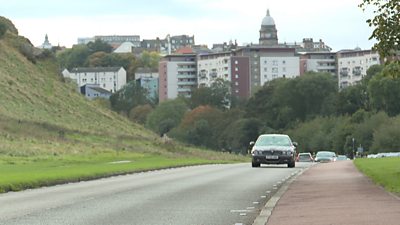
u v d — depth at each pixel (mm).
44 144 86250
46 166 54344
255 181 35438
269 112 187125
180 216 19453
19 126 96062
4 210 21312
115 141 102625
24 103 113750
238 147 179750
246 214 19953
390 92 149875
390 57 29531
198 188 30656
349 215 17984
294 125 177000
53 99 123125
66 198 25938
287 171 46625
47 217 19234
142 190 29766
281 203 22453
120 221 18234
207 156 97750
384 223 16000
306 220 17266
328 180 34844
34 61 135875
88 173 42000
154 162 65500
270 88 191625
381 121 143750
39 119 107938
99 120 123750
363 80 175375
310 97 182125
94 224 17562
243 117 190375
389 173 35781
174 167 57469
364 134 146000
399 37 28781
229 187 31172
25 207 22328
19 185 31812
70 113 120188
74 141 95562
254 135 179375
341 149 154000
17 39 138125
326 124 163000
